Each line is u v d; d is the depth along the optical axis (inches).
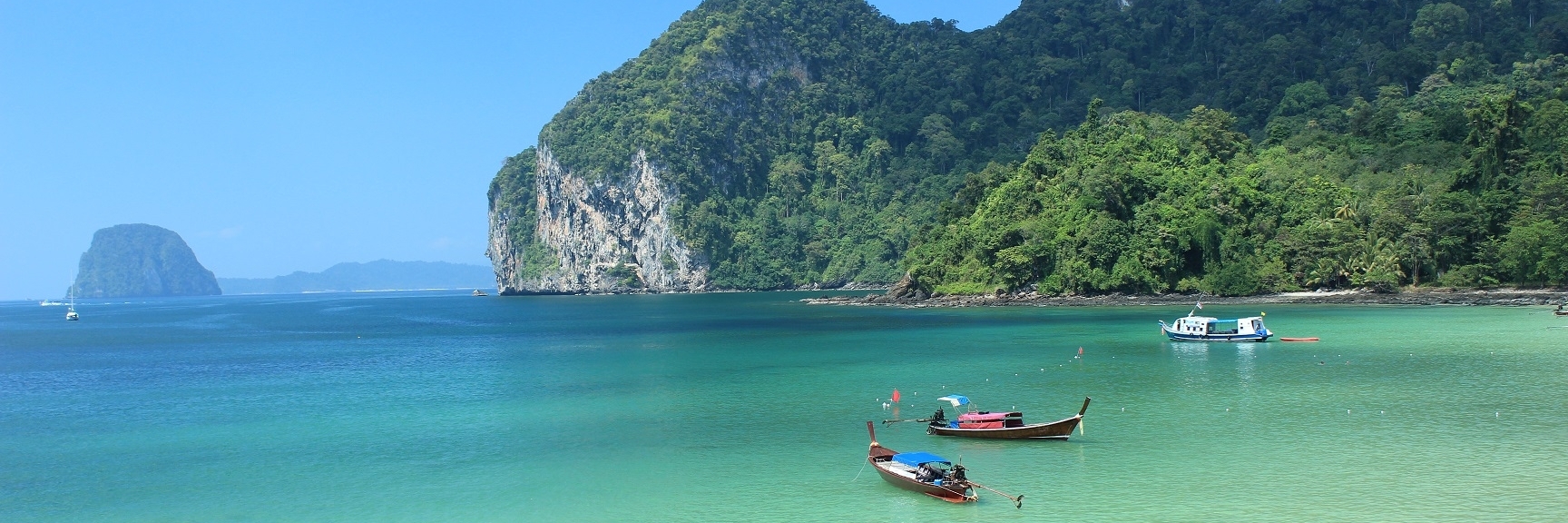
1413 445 1951.3
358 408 2677.2
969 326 5128.0
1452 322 4490.7
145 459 2075.5
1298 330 4330.7
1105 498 1643.7
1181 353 3560.5
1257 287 6579.7
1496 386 2600.9
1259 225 6894.7
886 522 1551.4
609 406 2615.7
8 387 3309.5
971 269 7440.9
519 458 2022.6
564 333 5492.1
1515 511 1528.1
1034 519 1545.3
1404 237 6338.6
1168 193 7037.4
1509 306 5413.4
